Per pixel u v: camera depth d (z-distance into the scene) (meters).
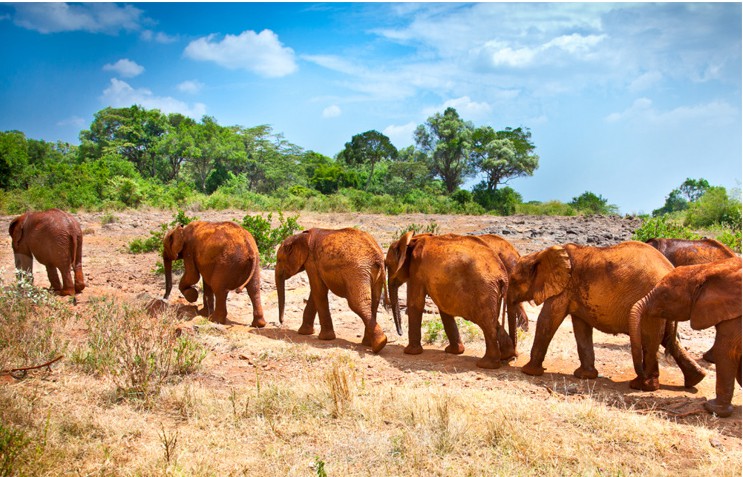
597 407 6.80
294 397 6.98
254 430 6.26
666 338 7.92
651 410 6.91
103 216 29.28
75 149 90.25
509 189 70.31
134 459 5.54
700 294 6.76
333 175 77.25
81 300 11.73
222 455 5.69
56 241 11.88
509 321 9.19
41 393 6.82
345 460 5.66
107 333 8.37
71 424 6.07
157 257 18.34
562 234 27.39
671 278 7.00
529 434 6.12
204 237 11.17
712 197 32.47
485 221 37.00
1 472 5.04
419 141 86.44
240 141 79.06
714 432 6.30
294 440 6.09
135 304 10.61
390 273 9.88
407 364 8.84
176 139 74.50
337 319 11.91
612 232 28.66
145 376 7.17
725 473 5.37
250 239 11.08
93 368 7.67
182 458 5.55
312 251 10.21
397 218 37.72
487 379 8.07
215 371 8.06
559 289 8.28
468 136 82.69
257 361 8.61
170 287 12.30
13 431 5.60
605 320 8.05
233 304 12.62
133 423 6.31
